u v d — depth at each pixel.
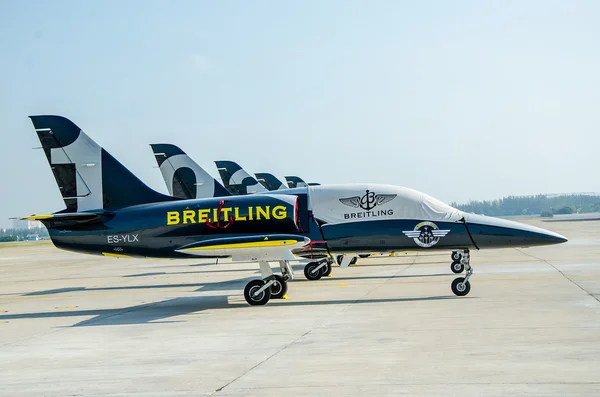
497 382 8.44
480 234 17.84
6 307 20.25
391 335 12.00
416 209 18.31
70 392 8.98
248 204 18.45
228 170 43.62
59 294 23.78
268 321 14.47
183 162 33.25
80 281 29.66
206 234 18.47
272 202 18.36
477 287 19.27
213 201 18.73
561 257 31.34
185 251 17.50
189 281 26.98
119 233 18.86
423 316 14.09
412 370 9.25
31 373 10.34
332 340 11.80
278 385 8.79
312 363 10.02
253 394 8.41
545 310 14.22
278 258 17.41
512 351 10.21
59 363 11.03
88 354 11.73
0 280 32.34
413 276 24.19
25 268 42.72
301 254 18.86
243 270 32.34
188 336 13.09
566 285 18.89
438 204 18.42
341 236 18.36
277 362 10.22
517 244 17.88
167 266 39.03
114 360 11.05
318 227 18.45
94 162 19.64
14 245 128.38
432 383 8.52
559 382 8.34
